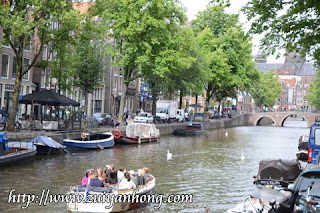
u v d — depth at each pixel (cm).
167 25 4162
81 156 2866
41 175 2125
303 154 2938
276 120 10644
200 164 2892
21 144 2570
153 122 5303
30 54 4091
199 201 1806
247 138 5569
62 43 3052
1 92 3691
